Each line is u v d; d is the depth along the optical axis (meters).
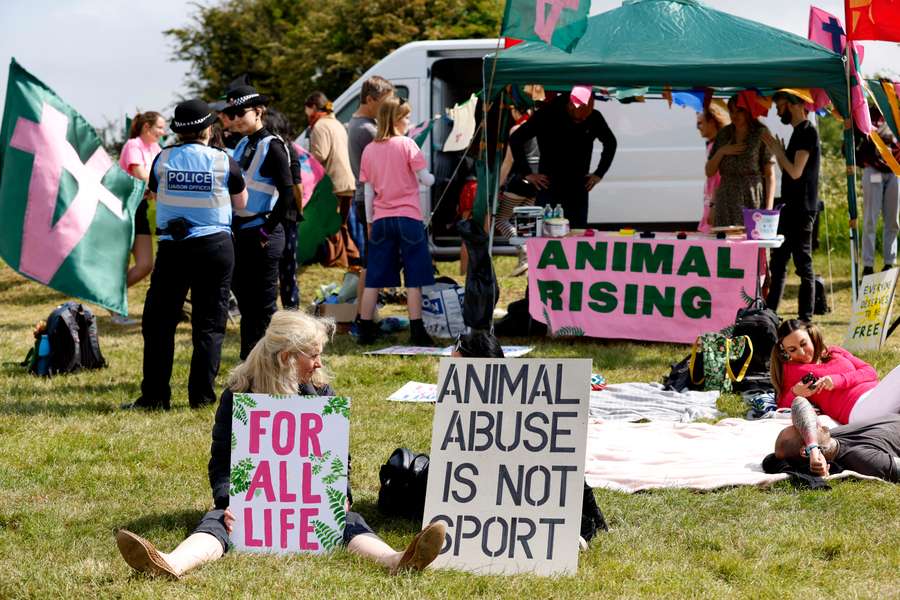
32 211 7.30
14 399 7.22
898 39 8.04
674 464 5.57
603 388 7.52
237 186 6.83
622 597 3.79
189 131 6.65
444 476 4.25
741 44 8.60
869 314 8.70
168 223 6.70
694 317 8.95
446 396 4.34
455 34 30.28
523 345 9.21
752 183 9.86
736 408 6.93
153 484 5.31
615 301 9.16
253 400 4.22
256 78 41.50
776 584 3.91
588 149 10.20
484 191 9.13
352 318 9.83
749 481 5.12
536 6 7.23
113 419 6.64
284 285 9.27
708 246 8.88
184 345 9.33
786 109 9.46
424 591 3.81
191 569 4.00
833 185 18.05
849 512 4.71
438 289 9.71
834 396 6.31
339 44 32.09
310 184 12.09
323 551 4.18
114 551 4.31
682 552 4.29
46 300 12.70
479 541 4.15
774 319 7.63
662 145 13.45
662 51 8.51
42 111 7.33
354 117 10.54
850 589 3.84
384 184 8.98
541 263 9.31
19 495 5.13
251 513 4.21
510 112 9.95
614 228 13.55
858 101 8.30
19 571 4.08
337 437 4.21
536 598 3.79
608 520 4.68
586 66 8.31
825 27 8.81
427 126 12.77
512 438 4.25
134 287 13.28
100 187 7.50
